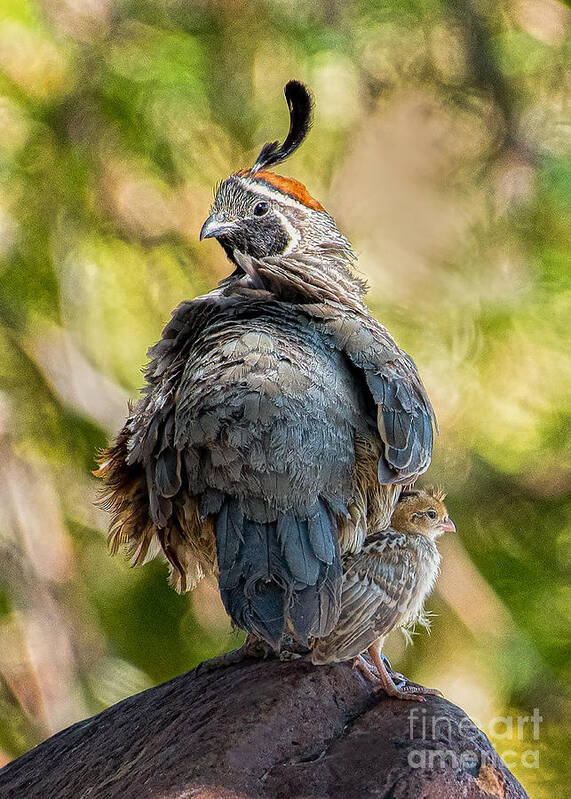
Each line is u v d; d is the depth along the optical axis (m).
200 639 13.90
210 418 6.66
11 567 13.59
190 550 7.42
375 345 7.27
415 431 7.20
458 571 12.92
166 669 13.91
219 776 6.08
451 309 12.60
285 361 6.88
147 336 13.41
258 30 13.08
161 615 14.08
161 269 13.40
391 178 12.88
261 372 6.79
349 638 6.69
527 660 12.73
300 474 6.61
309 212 8.68
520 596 12.99
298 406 6.73
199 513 6.84
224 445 6.61
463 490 12.95
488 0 13.14
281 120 12.99
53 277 13.47
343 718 6.53
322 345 7.21
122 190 13.23
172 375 7.22
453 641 13.08
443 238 12.73
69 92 13.04
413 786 5.86
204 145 13.10
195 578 7.64
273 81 13.05
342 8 13.18
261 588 6.32
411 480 7.34
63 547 13.66
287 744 6.32
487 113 12.99
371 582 6.83
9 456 13.51
